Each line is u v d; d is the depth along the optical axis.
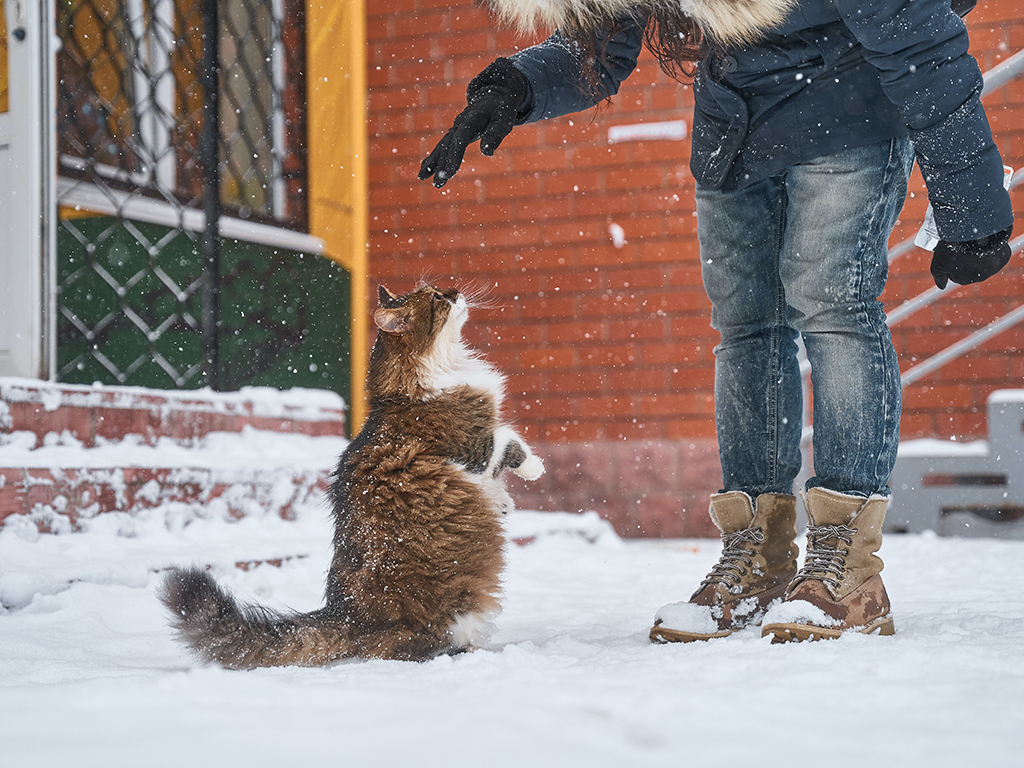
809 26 2.13
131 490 3.80
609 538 6.16
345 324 6.71
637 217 6.96
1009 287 6.25
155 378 5.39
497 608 2.18
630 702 1.27
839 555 2.13
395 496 2.13
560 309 7.07
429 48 7.40
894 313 5.37
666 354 6.86
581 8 2.24
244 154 5.99
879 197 2.17
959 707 1.27
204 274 4.79
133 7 5.32
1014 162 6.26
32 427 3.71
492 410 2.39
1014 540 5.98
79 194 4.87
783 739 1.09
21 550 3.17
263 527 4.35
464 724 1.11
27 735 1.06
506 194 7.22
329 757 0.98
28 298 4.15
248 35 6.01
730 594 2.29
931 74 1.99
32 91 4.18
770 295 2.41
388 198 7.43
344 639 2.00
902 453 6.18
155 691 1.28
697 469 6.70
